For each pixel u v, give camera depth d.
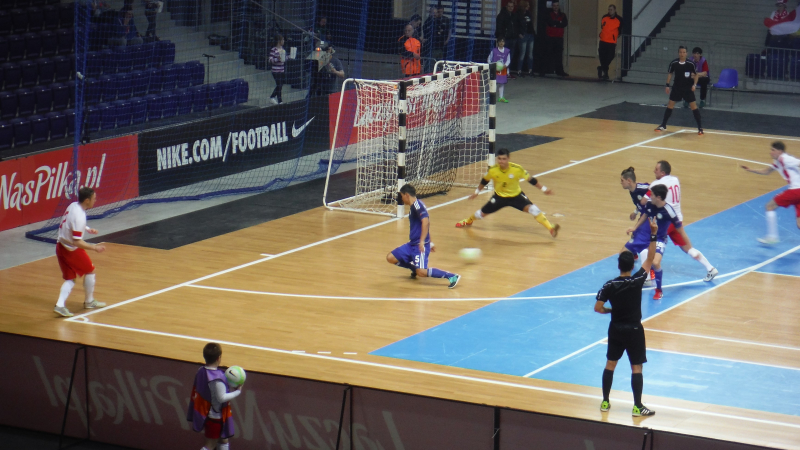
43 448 10.61
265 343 12.63
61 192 19.14
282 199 20.50
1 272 15.61
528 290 14.81
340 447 9.78
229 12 29.03
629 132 26.41
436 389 11.23
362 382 11.39
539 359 12.24
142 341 12.63
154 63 25.67
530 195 20.30
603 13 34.75
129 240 17.42
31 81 23.62
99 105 23.09
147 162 20.50
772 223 17.05
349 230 18.09
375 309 13.98
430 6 36.28
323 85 28.97
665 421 10.44
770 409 10.81
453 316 13.74
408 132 21.38
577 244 17.06
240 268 15.81
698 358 12.27
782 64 31.98
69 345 10.65
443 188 20.98
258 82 28.14
